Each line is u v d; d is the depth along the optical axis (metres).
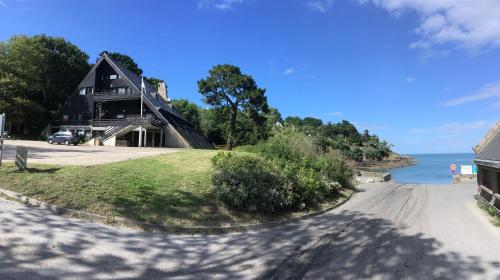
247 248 8.38
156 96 58.06
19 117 53.69
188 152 23.73
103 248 7.40
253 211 11.55
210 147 58.62
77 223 8.79
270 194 11.92
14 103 51.97
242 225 10.38
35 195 10.18
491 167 12.81
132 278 6.16
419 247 8.55
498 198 12.20
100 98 54.03
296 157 19.22
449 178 40.56
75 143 43.00
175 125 51.41
